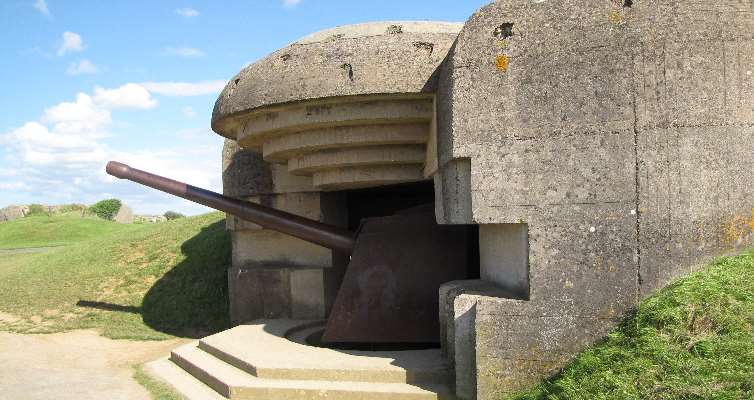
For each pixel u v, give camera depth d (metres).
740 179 4.79
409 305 7.64
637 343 4.46
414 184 10.05
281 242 10.61
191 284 12.58
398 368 6.13
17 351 9.30
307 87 6.93
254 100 7.34
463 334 5.46
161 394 6.77
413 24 7.86
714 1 4.77
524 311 5.11
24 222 33.31
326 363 6.57
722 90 4.76
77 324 11.16
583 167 5.01
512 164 5.24
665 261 4.81
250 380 6.50
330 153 7.94
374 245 8.23
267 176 10.48
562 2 5.13
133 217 48.47
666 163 4.80
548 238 5.09
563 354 5.02
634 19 4.88
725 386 3.79
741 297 4.38
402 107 7.03
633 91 4.87
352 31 7.78
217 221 16.27
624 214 4.89
